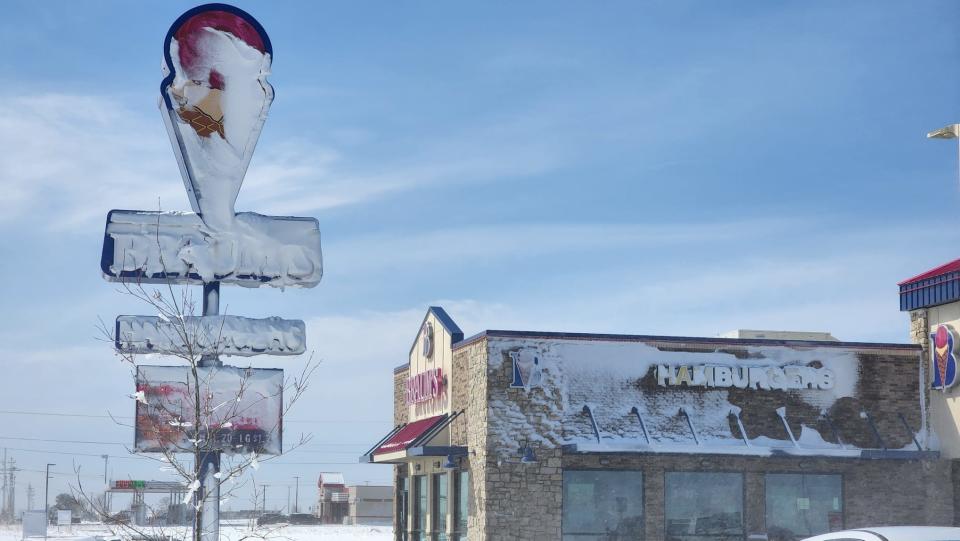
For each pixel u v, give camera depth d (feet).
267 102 92.73
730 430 101.35
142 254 89.66
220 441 76.79
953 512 103.09
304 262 93.15
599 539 98.12
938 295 103.45
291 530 320.09
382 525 392.27
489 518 96.22
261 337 89.61
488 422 97.71
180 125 91.04
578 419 99.25
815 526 101.86
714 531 99.96
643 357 101.65
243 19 92.27
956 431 102.42
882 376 105.40
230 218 91.71
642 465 99.71
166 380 82.28
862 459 102.94
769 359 103.91
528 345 99.71
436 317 116.16
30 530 186.29
